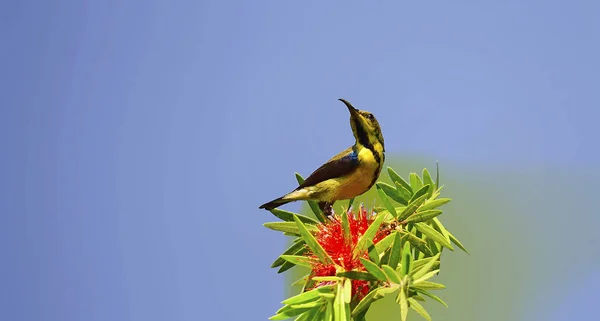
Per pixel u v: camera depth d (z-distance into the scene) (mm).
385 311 11891
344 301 8109
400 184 9711
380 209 9688
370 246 8453
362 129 10898
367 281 8656
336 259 8719
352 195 10984
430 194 9445
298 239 9445
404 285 7816
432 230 9062
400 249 8117
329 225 9266
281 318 8383
